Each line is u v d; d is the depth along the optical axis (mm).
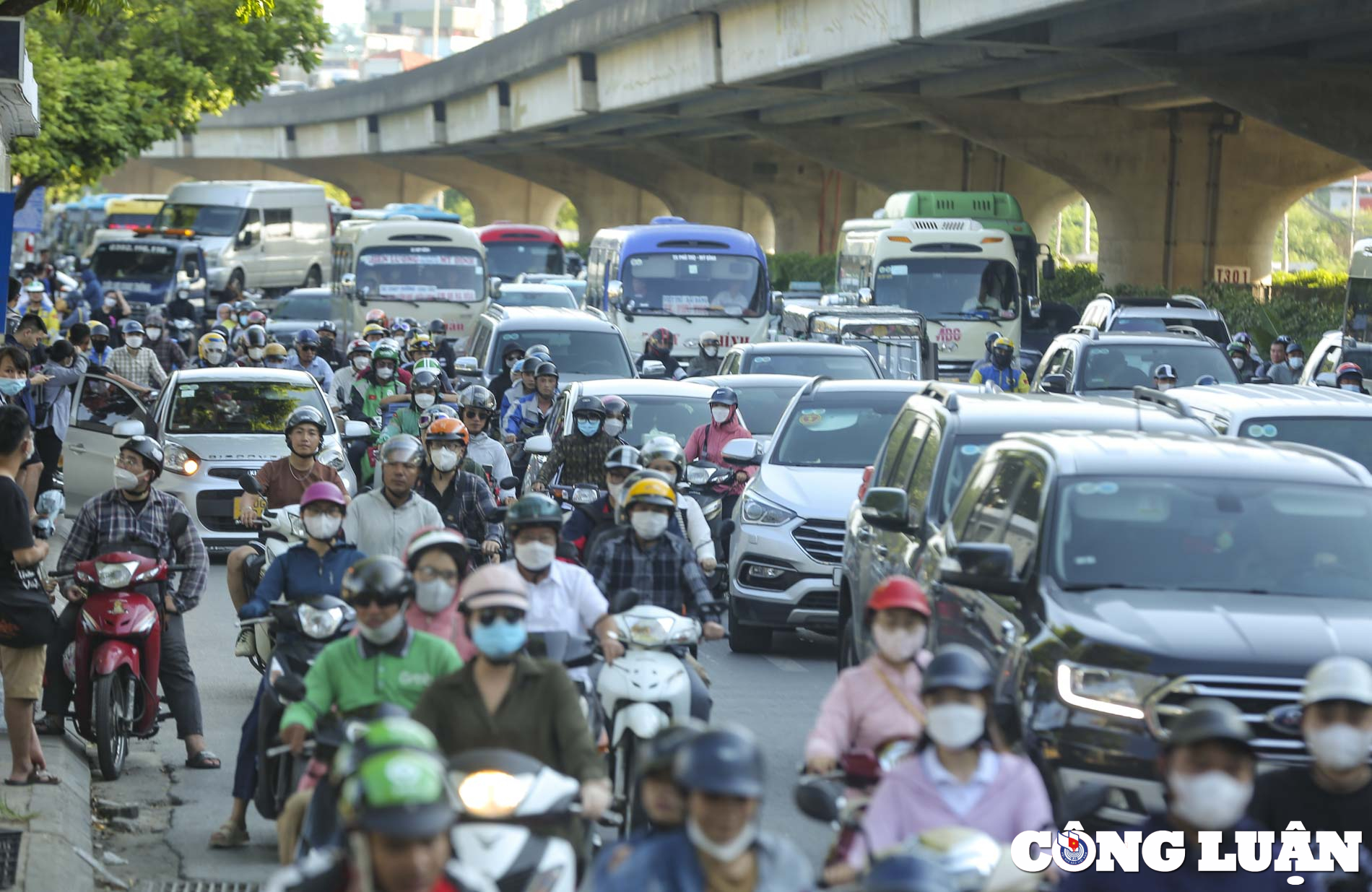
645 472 27203
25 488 53000
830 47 140125
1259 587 24312
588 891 14672
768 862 13812
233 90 142875
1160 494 25641
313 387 59594
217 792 30250
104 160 123938
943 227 110938
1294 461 26891
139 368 71000
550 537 23969
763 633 44750
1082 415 33125
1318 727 17766
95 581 30297
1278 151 173000
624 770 24469
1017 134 170125
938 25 121688
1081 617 22891
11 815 26031
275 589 26547
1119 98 170125
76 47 132250
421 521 31000
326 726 21188
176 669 31891
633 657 24875
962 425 32688
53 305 118750
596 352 79562
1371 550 25000
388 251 121625
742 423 51188
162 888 24766
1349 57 122375
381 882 12703
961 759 16984
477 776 16500
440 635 22844
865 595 34250
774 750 33062
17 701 28281
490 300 118000
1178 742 15188
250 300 104125
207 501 55906
